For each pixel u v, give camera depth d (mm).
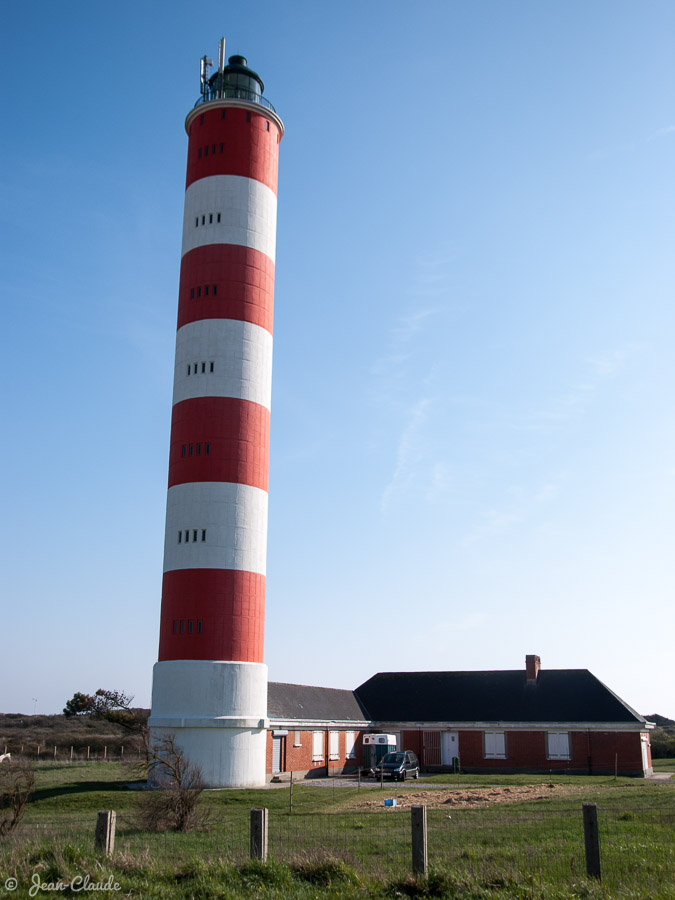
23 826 24266
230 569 41500
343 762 54812
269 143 48219
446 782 44750
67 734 90438
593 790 36781
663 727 111250
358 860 15773
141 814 24875
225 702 39938
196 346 44219
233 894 13250
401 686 61906
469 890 13375
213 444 42719
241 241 45562
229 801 33562
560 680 57344
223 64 49406
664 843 18219
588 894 12844
